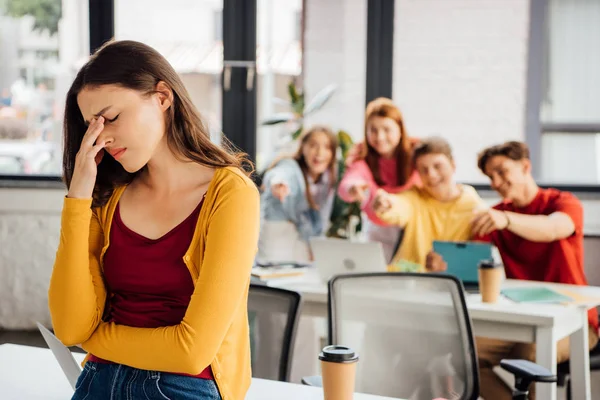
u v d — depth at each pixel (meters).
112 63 1.15
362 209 3.90
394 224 3.72
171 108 1.20
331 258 3.00
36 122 4.94
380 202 3.71
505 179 3.60
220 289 1.13
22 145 4.93
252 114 4.70
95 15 4.79
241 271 1.15
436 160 3.64
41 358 1.94
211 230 1.15
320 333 3.74
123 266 1.21
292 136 4.44
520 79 4.55
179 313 1.19
